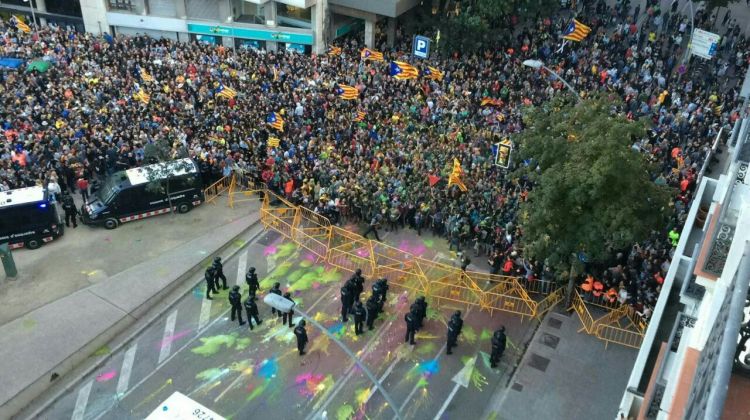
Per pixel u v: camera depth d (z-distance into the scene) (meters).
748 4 45.56
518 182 29.98
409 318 22.84
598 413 20.95
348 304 24.17
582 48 41.09
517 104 35.56
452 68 40.22
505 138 29.89
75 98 35.88
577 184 21.31
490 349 23.53
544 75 38.12
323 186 30.77
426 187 29.91
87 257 27.86
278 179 31.50
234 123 34.91
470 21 40.22
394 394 21.55
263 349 23.38
